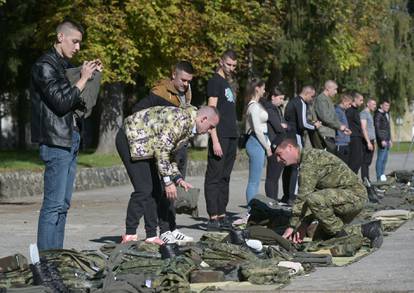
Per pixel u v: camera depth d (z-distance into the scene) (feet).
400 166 125.18
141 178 38.45
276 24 129.39
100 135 117.80
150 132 37.68
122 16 99.19
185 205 46.37
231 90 46.73
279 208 45.37
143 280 29.27
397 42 170.19
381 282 30.45
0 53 100.37
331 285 29.96
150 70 107.55
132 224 38.73
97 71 34.42
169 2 101.19
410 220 51.31
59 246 35.22
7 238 45.42
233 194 76.23
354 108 72.74
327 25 135.44
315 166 39.27
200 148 143.02
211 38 109.29
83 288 28.68
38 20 102.42
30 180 79.20
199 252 33.88
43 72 33.53
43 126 33.76
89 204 68.13
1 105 172.04
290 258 34.86
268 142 50.42
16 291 27.32
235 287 29.71
